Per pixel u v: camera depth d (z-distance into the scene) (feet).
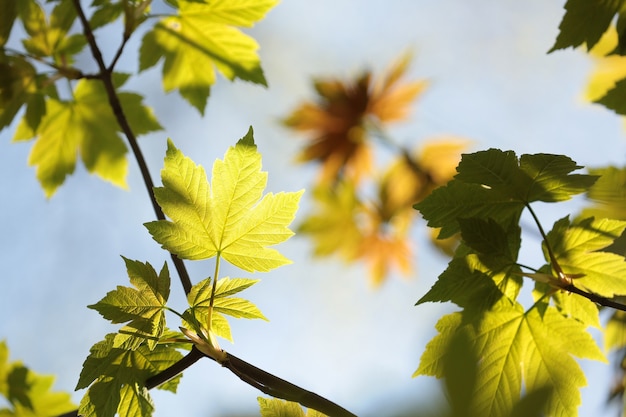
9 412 3.89
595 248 3.09
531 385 3.10
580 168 3.05
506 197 3.08
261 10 4.05
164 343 3.10
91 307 3.06
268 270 3.12
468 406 1.95
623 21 3.35
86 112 4.36
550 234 3.11
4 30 3.79
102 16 3.91
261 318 3.09
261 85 4.18
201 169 3.12
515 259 3.08
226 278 3.10
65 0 3.92
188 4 4.02
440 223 3.09
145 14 3.99
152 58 4.18
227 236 3.12
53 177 4.46
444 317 3.10
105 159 4.50
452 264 3.07
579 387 3.09
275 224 3.12
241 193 3.12
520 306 3.11
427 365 3.08
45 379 3.92
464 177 3.08
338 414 2.94
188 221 3.11
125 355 3.10
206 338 3.06
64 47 3.93
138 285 3.08
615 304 3.04
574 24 3.36
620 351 3.43
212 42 4.12
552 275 3.09
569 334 3.10
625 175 3.39
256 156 3.13
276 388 2.97
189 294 3.09
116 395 3.07
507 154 3.07
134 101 4.38
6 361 3.92
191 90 4.25
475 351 2.10
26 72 3.80
